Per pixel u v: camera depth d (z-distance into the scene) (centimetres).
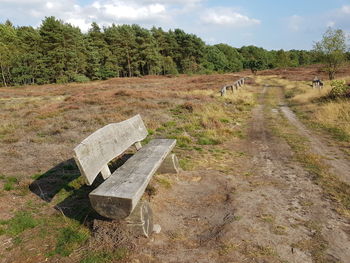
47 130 878
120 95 1769
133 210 295
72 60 5509
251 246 295
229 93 1911
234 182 476
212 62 8619
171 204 392
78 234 309
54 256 279
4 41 5531
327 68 2673
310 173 521
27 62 5341
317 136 831
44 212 364
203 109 1243
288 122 1066
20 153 629
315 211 371
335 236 313
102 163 343
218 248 293
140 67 6950
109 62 6300
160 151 443
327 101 1374
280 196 419
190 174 507
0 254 282
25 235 313
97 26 7088
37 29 6956
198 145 720
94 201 285
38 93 2673
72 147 681
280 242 301
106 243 292
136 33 6794
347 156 628
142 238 300
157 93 1853
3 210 367
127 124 476
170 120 1019
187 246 297
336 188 447
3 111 1412
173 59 7544
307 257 277
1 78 5225
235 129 940
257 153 666
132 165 376
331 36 2538
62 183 458
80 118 1027
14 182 468
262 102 1695
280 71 5059
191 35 7462
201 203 399
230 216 358
